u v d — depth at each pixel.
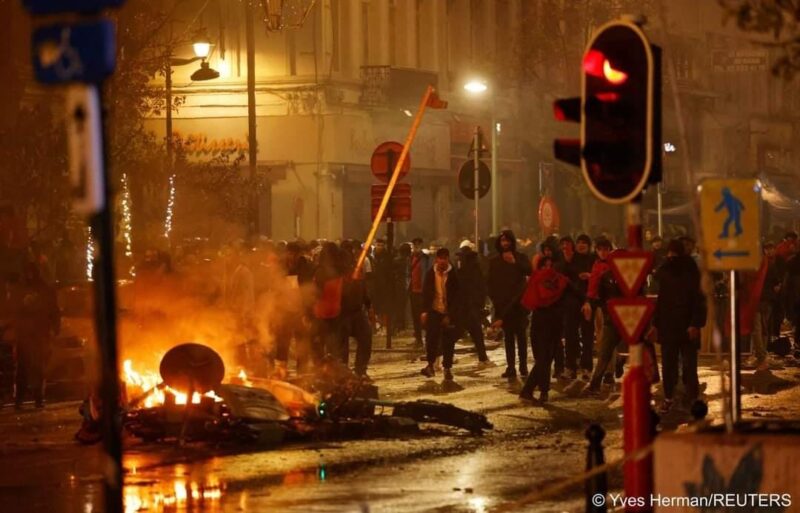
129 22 61.56
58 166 54.62
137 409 30.27
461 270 47.16
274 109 91.56
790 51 17.34
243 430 29.11
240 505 22.31
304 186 91.00
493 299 42.38
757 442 15.71
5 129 55.75
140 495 23.31
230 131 91.81
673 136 124.44
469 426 30.73
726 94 134.88
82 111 13.96
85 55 13.94
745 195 18.47
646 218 102.94
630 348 18.69
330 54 91.44
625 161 18.22
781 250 54.22
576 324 41.28
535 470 25.78
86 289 43.09
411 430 30.58
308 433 29.75
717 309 48.94
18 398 37.00
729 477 15.79
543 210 71.50
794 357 51.47
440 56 101.69
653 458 18.02
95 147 13.97
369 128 93.75
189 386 29.25
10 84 74.50
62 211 54.78
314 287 39.97
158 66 63.84
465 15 104.50
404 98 95.00
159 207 67.50
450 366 41.75
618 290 37.19
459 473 25.44
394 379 43.00
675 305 34.31
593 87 18.28
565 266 41.69
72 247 54.69
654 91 18.16
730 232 18.48
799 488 15.51
